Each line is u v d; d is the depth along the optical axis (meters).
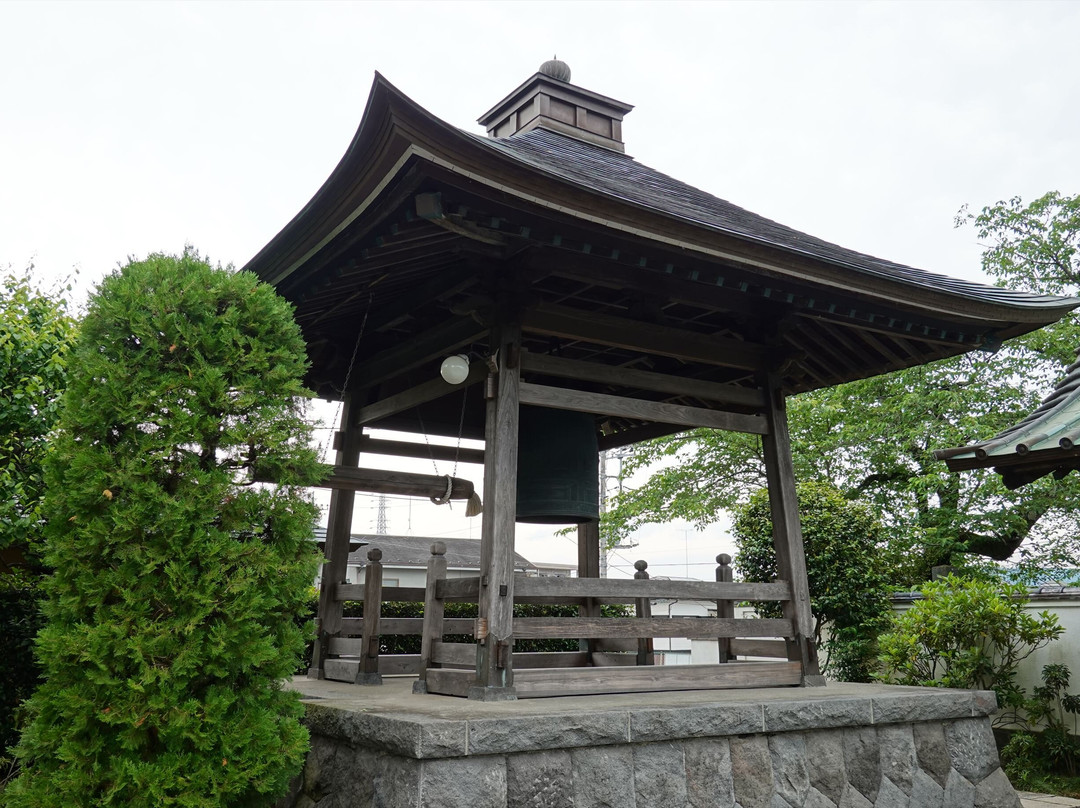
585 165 5.66
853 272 4.82
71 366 3.75
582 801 3.62
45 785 3.39
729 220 5.43
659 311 5.44
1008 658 8.01
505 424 4.54
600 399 4.97
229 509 3.71
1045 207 13.02
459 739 3.34
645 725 3.84
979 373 12.73
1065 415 4.84
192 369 3.73
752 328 5.82
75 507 3.48
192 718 3.38
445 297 5.00
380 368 6.16
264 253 4.59
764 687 5.07
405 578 18.81
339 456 6.32
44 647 3.46
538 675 4.38
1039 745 7.55
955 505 12.80
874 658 9.30
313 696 4.61
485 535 4.46
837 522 9.77
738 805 4.02
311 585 4.00
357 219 3.94
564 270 4.70
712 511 14.14
